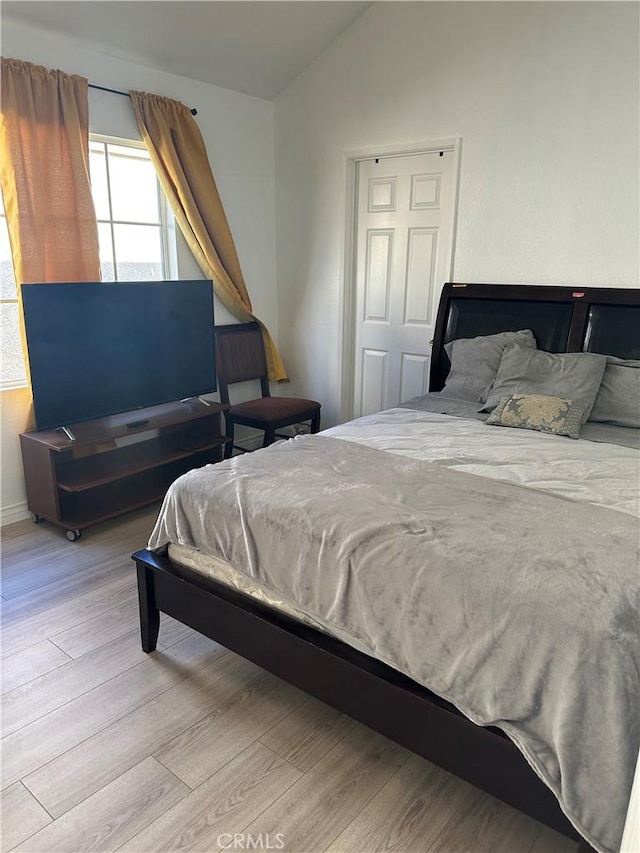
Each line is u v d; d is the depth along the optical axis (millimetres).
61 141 2945
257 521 1793
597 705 1200
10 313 3047
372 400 4277
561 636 1256
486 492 1876
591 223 3080
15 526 3160
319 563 1649
